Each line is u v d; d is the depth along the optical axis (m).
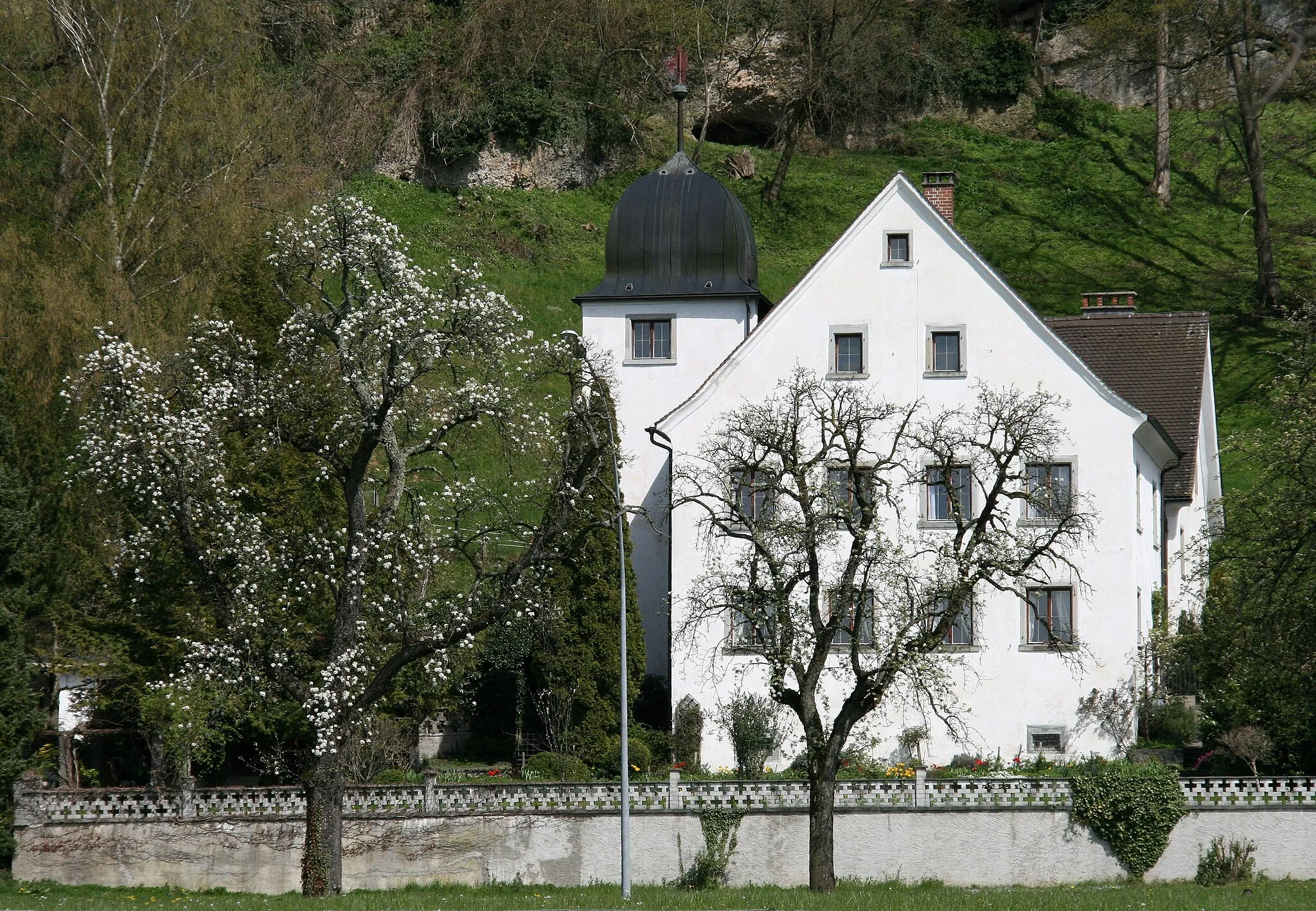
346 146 167.25
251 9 124.06
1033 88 186.62
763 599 69.69
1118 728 89.50
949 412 80.94
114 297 97.00
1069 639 91.00
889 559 69.44
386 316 63.66
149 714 75.00
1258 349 138.00
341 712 64.75
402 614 66.00
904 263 96.00
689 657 88.81
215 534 66.06
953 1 191.88
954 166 177.50
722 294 107.62
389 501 66.12
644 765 87.75
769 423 73.44
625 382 108.06
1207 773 80.56
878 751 90.88
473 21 175.88
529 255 157.25
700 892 68.44
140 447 63.94
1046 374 94.00
